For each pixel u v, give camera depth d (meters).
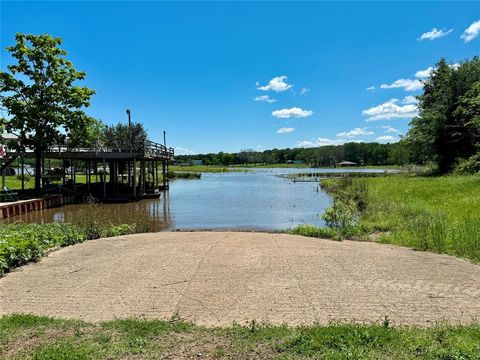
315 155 124.88
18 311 4.87
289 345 3.73
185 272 6.57
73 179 26.28
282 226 15.68
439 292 5.52
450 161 31.20
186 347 3.74
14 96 23.80
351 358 3.40
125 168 40.84
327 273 6.46
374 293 5.47
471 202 14.71
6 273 6.60
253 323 4.25
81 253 8.09
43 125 24.05
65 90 24.45
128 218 17.86
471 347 3.55
